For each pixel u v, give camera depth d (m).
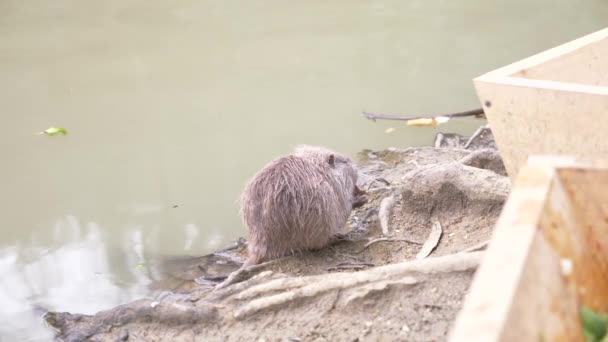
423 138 9.98
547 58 5.75
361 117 10.49
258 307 5.82
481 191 6.97
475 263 5.59
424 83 11.41
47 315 6.53
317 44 13.45
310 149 7.48
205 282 7.11
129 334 6.02
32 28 15.33
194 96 11.46
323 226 6.91
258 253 7.07
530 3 15.31
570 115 5.05
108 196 8.95
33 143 10.23
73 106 11.30
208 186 9.05
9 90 11.94
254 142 9.94
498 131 5.50
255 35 14.17
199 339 5.76
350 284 5.74
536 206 3.44
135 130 10.48
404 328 5.29
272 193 6.85
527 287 3.05
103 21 15.69
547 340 3.09
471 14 14.75
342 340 5.32
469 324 2.79
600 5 14.83
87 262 7.65
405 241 7.00
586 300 3.67
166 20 15.55
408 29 14.01
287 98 11.20
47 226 8.38
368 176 8.76
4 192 9.07
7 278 7.41
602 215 3.78
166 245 7.93
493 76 5.48
